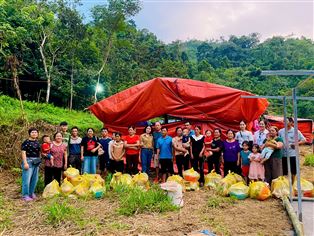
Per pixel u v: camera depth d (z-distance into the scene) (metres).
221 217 6.54
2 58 19.75
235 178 8.51
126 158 9.96
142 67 43.56
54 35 27.17
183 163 9.66
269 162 8.80
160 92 11.48
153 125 11.18
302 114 33.28
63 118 19.08
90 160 9.40
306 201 7.58
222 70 65.06
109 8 33.34
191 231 5.78
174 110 11.52
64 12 27.95
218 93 11.52
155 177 10.64
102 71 32.31
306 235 5.44
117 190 8.17
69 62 28.20
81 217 6.54
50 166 8.48
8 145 11.34
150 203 7.01
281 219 6.44
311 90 18.50
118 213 6.72
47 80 25.62
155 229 5.86
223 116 11.55
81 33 28.59
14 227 6.17
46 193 7.98
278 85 55.38
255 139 9.56
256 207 7.25
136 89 11.71
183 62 62.62
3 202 7.65
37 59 26.34
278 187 7.98
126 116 11.66
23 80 24.50
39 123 13.27
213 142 9.64
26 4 22.64
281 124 19.61
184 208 7.14
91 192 7.98
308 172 12.82
